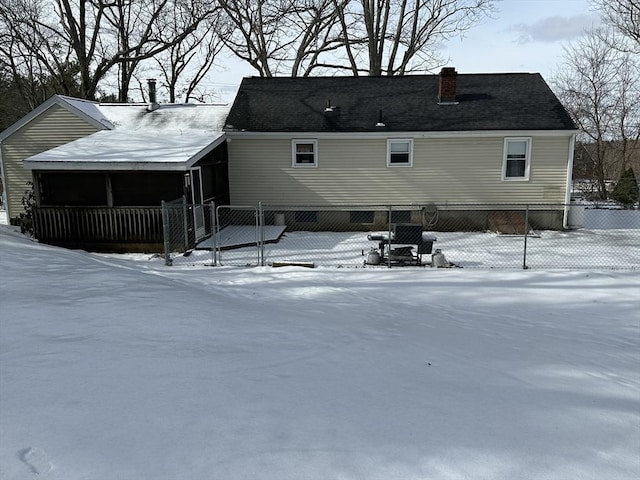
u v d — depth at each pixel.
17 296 6.18
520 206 16.62
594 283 9.58
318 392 3.77
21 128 17.75
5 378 3.66
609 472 2.81
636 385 4.53
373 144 16.69
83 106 18.33
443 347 5.43
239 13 27.64
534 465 2.83
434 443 3.03
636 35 24.61
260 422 3.18
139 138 16.02
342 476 2.60
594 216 19.44
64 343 4.53
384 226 17.11
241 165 17.19
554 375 4.63
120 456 2.67
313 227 17.34
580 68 31.23
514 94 17.81
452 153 16.52
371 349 5.10
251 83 19.50
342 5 26.44
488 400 3.84
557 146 16.14
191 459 2.68
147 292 7.03
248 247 14.18
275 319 6.17
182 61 34.31
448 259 12.41
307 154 17.05
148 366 4.07
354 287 9.41
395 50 27.66
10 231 14.55
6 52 27.59
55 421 3.03
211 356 4.45
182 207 12.72
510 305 8.20
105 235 13.46
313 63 30.12
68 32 27.38
